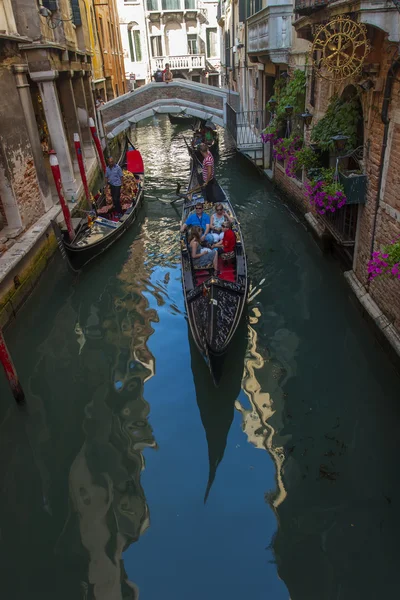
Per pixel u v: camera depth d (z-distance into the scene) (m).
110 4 25.41
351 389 5.68
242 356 6.38
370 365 5.91
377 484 4.54
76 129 13.89
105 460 5.07
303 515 4.33
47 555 4.18
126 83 30.73
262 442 5.12
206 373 6.14
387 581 3.78
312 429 5.22
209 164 10.16
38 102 14.34
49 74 10.74
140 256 9.63
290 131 10.98
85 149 16.39
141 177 13.66
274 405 5.58
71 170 11.86
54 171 8.51
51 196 10.96
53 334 7.32
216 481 4.74
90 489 4.77
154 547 4.18
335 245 8.23
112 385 6.14
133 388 6.05
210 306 5.66
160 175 16.27
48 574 4.02
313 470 4.74
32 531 4.41
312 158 7.98
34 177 9.62
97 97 19.58
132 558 4.10
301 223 10.30
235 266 7.43
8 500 4.73
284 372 6.07
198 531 4.30
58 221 9.95
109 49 24.19
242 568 3.97
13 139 8.66
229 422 5.41
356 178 6.16
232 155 18.44
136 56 33.31
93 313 7.78
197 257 7.31
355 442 5.01
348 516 4.27
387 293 5.73
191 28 33.88
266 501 4.51
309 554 4.00
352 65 5.41
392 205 5.41
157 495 4.66
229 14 23.86
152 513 4.48
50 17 11.44
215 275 6.97
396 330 5.54
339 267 8.04
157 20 33.19
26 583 3.96
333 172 6.94
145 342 6.91
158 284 8.51
